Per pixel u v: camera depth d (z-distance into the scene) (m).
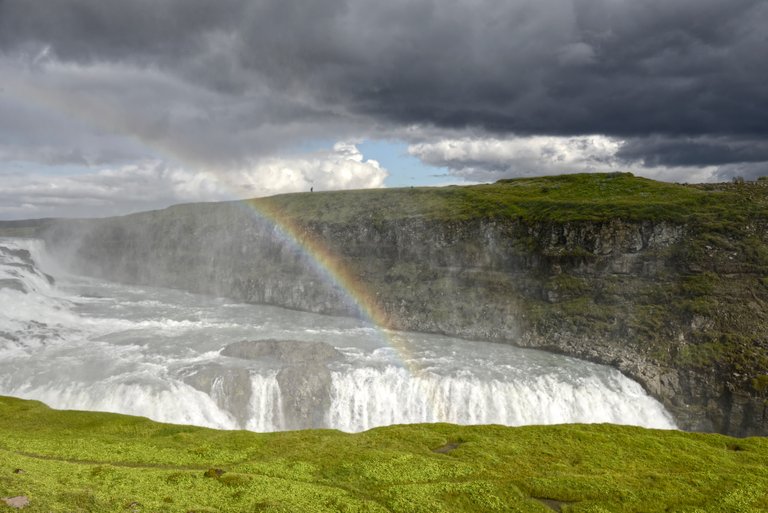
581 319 97.81
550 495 35.84
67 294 132.38
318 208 170.50
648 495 35.62
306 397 71.00
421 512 32.41
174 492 32.62
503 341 100.56
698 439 47.31
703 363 80.69
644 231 106.56
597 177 164.62
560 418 74.38
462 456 41.66
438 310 112.19
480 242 126.25
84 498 29.52
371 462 39.50
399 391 74.31
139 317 109.44
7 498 27.72
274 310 127.50
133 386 66.81
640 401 77.69
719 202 115.19
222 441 44.41
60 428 48.34
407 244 135.38
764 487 36.94
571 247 111.69
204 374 70.81
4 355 78.62
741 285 92.38
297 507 31.69
